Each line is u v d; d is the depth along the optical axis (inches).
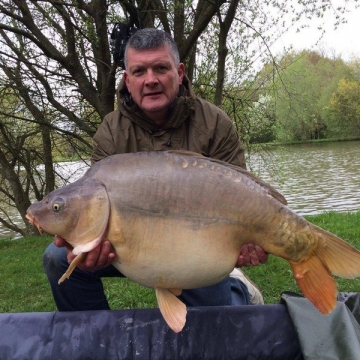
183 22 241.3
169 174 63.6
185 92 92.8
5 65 287.3
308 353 69.1
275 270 163.0
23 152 397.4
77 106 309.6
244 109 297.7
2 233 470.0
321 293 62.7
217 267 64.6
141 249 63.2
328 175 646.5
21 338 74.4
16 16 243.4
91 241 63.6
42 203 65.2
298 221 63.7
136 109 90.2
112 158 65.7
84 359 73.6
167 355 74.0
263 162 325.4
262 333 74.9
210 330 75.2
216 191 63.7
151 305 141.8
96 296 97.4
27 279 193.5
